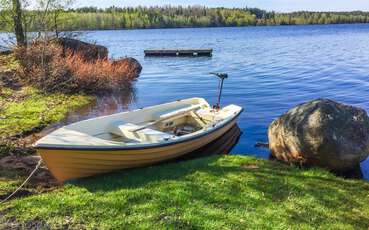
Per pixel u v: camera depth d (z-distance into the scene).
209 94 20.17
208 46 57.44
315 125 8.59
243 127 13.56
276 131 9.48
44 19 23.00
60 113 14.23
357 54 40.97
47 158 7.34
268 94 19.98
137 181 7.56
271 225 5.91
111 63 23.00
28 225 5.91
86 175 7.96
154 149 8.52
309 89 21.33
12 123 12.09
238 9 180.62
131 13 150.00
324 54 41.75
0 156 9.23
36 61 18.83
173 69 30.66
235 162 8.84
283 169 8.52
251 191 7.08
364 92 20.27
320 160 8.64
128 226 5.83
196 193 6.89
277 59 37.16
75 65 18.84
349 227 6.05
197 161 8.90
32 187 7.49
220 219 6.02
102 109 16.02
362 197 7.21
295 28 145.38
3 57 20.83
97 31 137.00
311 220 6.19
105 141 8.19
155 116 11.05
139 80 24.97
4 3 21.14
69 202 6.57
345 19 193.75
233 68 30.64
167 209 6.29
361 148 8.56
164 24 155.12
